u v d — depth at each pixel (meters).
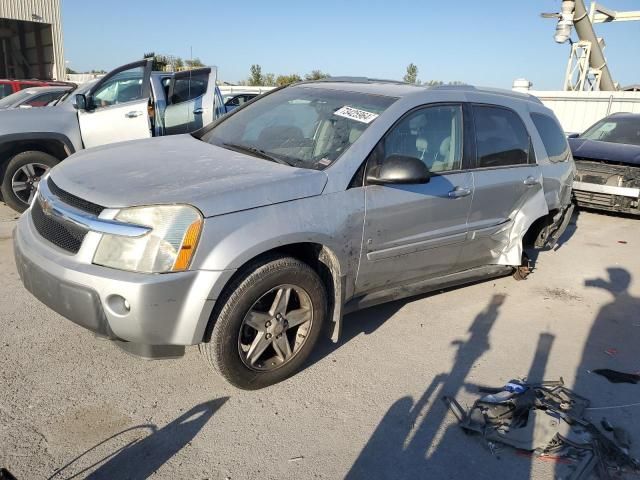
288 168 3.34
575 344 4.17
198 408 3.02
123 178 3.09
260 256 3.05
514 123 4.77
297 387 3.29
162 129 7.54
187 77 7.93
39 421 2.80
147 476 2.49
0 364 3.28
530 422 3.04
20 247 3.12
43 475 2.44
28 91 10.05
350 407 3.14
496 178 4.39
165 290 2.70
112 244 2.75
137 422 2.86
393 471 2.66
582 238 7.46
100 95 7.21
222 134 4.23
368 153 3.50
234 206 2.88
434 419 3.09
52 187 3.25
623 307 5.00
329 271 3.41
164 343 2.80
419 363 3.69
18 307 4.04
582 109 16.92
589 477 2.69
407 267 3.92
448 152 4.11
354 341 3.93
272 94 4.60
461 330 4.25
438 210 3.91
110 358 3.45
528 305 4.88
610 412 3.28
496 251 4.65
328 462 2.69
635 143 9.05
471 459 2.78
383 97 3.91
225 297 2.90
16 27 26.28
